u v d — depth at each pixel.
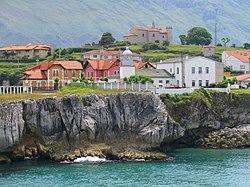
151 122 189.62
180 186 138.62
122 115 187.75
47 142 176.00
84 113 181.00
